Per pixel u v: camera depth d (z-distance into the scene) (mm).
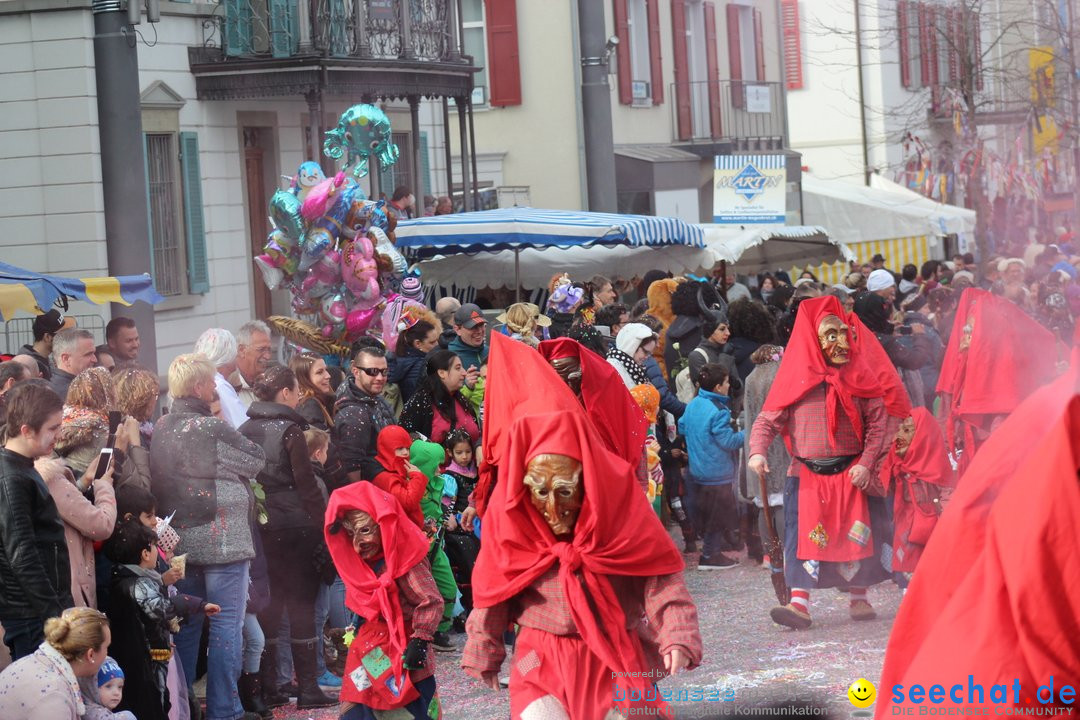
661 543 5152
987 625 2707
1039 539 2600
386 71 21828
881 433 9164
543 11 30516
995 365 10422
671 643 5082
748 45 37781
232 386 9859
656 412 11477
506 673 8859
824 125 37375
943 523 2848
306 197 12961
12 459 6480
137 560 7043
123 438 7613
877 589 10648
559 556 5062
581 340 12352
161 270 20547
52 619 6195
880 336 13844
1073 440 2586
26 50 19156
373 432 9219
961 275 16453
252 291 22688
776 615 9219
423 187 27312
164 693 7012
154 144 20484
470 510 9633
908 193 27625
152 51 20266
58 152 19203
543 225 16062
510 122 30828
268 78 20969
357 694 6711
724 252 19344
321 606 8836
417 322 12031
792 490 9398
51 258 19312
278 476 8336
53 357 9773
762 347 11438
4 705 6031
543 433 5066
